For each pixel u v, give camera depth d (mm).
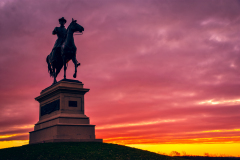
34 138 29625
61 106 26609
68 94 27266
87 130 26656
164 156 23656
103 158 20203
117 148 23734
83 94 28109
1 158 20172
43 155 20375
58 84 27703
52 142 24531
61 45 28906
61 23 30719
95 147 23219
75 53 28250
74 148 22250
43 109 29984
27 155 20609
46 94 28969
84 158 19906
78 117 26719
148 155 22719
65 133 25438
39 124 29344
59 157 19938
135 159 20828
